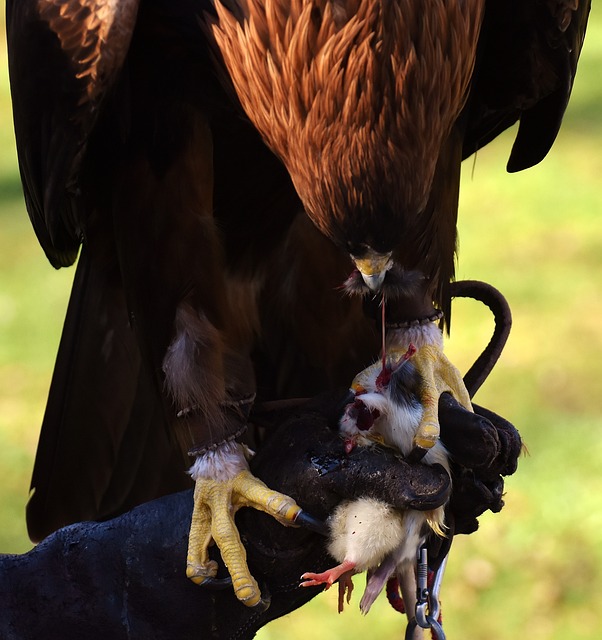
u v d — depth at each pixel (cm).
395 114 527
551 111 690
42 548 552
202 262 636
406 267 647
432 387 562
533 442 1512
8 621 543
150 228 638
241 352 662
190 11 606
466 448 530
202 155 636
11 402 1717
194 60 619
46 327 1998
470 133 729
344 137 536
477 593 1254
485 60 670
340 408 544
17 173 2858
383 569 522
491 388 1672
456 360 1750
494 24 647
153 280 641
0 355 1883
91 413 736
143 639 547
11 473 1523
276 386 754
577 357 1745
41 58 619
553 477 1427
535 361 1747
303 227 702
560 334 1823
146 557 549
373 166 534
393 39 518
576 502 1375
